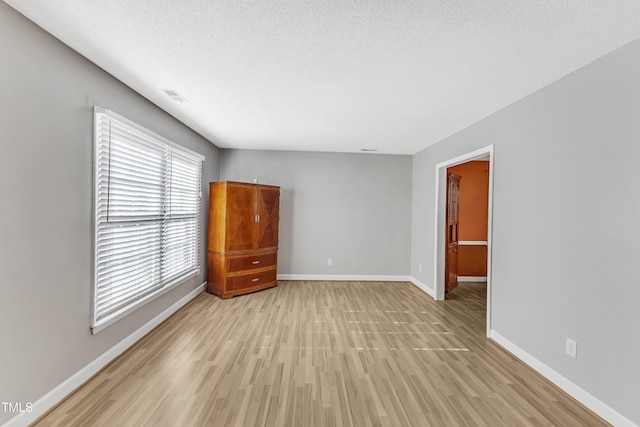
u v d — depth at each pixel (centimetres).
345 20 173
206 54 216
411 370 251
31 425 178
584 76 218
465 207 584
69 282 210
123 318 275
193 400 204
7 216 166
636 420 178
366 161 570
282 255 563
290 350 281
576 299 220
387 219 573
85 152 224
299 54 213
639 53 181
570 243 226
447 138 436
